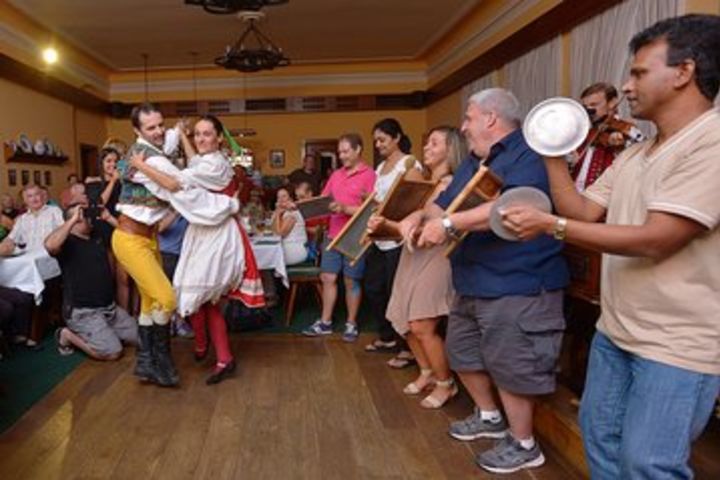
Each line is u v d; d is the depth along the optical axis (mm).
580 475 2354
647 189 1354
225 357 3508
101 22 7078
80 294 3924
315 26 7676
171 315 3418
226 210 3297
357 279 4266
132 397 3250
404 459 2531
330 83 10250
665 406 1320
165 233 4074
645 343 1367
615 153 2951
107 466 2488
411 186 2496
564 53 5266
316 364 3803
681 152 1276
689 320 1308
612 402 1525
